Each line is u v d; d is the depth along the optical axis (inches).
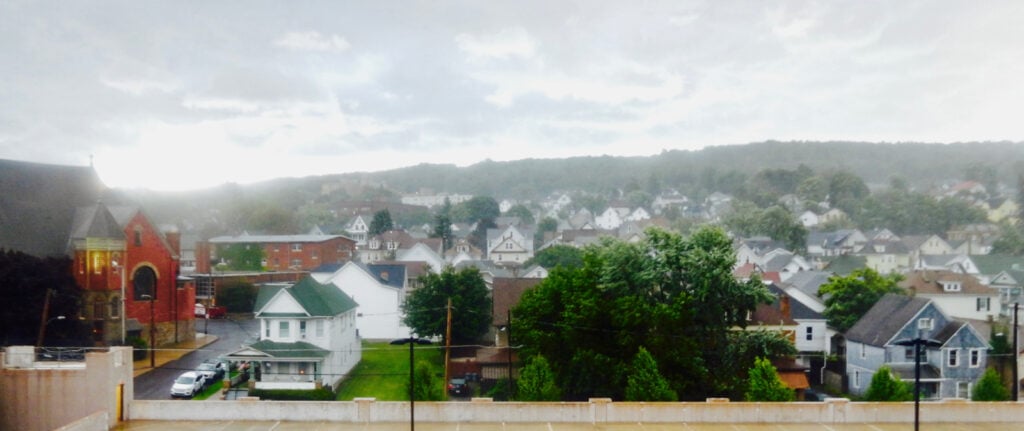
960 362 2075.5
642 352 1571.1
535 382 1549.0
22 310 2089.1
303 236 4702.3
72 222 2426.2
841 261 4960.6
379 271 3280.0
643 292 1851.6
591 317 1718.8
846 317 2509.8
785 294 2559.1
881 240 5797.2
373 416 1147.3
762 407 1159.6
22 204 2349.9
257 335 2751.0
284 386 1867.6
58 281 2194.9
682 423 1154.7
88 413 1104.8
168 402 1150.3
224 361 2028.8
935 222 7263.8
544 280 1955.0
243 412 1148.5
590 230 7263.8
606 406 1153.4
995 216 7623.0
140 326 2406.5
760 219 6412.4
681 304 1734.7
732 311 1871.3
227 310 3380.9
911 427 1148.5
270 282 3449.8
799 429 1138.0
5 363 1149.7
